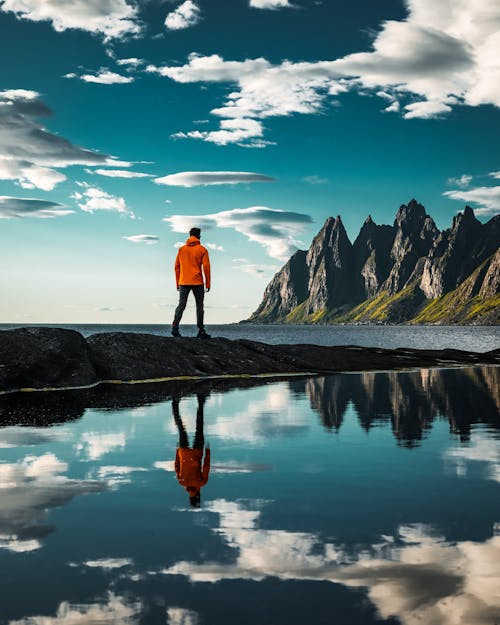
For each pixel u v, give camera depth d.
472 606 2.56
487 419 8.67
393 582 2.81
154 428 7.79
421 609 2.53
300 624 2.40
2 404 10.52
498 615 2.48
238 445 6.56
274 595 2.67
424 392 12.66
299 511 3.98
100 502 4.20
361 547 3.27
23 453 6.05
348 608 2.54
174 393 12.53
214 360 17.95
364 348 24.61
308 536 3.46
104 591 2.71
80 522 3.73
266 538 3.43
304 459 5.79
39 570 2.95
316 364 20.00
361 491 4.53
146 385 14.54
